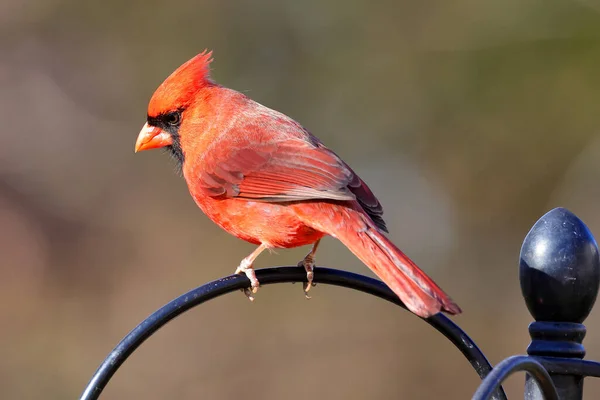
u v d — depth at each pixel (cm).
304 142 586
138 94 1436
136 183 1416
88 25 1449
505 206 1375
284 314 1305
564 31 1342
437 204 1388
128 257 1383
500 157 1371
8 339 1314
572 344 435
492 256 1378
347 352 1298
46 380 1291
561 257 434
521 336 1347
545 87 1352
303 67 1402
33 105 1441
